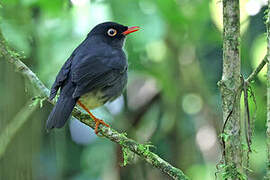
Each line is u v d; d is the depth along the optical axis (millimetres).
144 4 11211
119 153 13352
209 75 14258
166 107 13961
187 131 13914
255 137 12570
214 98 14023
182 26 12852
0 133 10180
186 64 13758
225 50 6215
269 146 5605
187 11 12727
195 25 12930
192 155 13797
